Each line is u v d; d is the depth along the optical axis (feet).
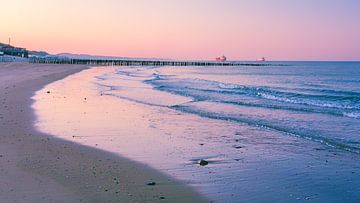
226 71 315.17
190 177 29.53
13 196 23.57
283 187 27.91
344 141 43.45
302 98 90.74
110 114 60.90
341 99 88.94
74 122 51.96
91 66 332.39
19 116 53.72
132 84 132.46
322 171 32.12
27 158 32.60
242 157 36.45
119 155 35.50
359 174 31.42
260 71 313.73
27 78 133.28
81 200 23.36
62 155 34.27
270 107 73.51
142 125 52.49
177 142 42.47
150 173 30.17
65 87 106.73
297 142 43.52
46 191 24.64
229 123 56.03
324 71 291.79
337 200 25.58
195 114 64.44
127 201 23.57
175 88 119.55
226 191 26.61
